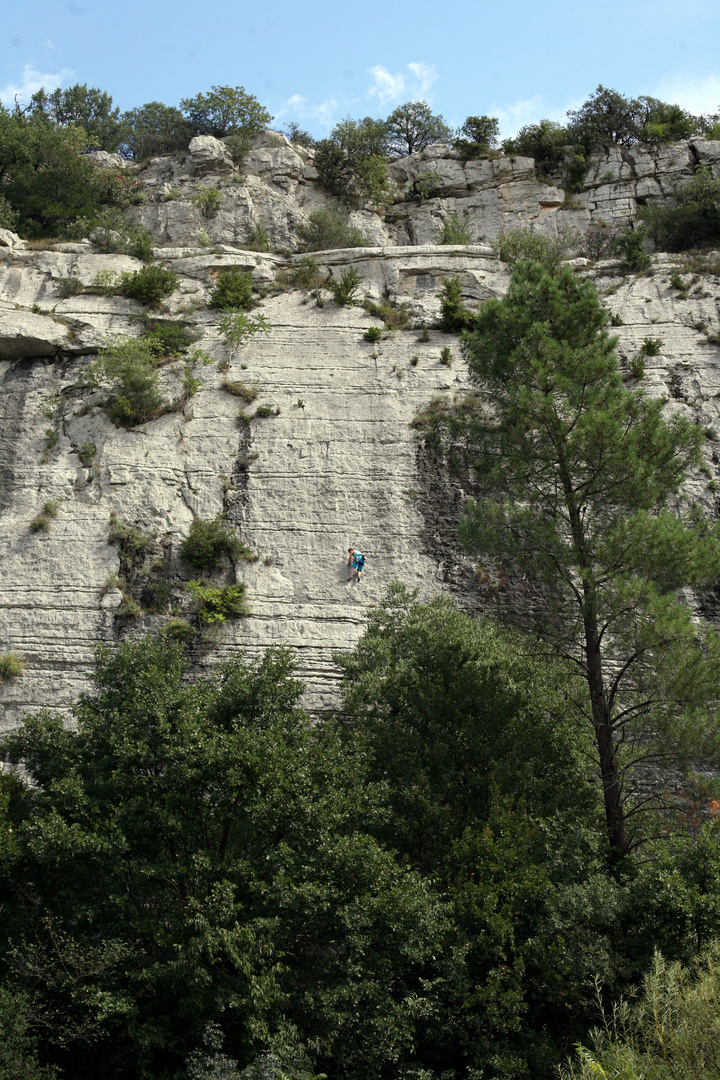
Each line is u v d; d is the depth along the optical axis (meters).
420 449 31.77
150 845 17.00
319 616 28.56
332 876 16.38
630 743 20.53
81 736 18.78
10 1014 14.59
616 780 19.45
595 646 20.00
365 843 16.83
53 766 18.19
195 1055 14.66
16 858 16.47
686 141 46.94
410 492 30.97
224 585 29.08
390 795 19.64
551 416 20.03
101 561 29.09
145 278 35.66
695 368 34.12
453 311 34.97
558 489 21.06
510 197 46.38
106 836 16.47
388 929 16.34
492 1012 15.81
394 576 29.41
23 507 30.44
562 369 20.72
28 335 33.62
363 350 34.59
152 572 29.09
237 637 28.02
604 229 44.69
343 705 25.05
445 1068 16.55
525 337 21.33
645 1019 14.46
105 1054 15.67
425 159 48.16
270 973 15.00
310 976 16.27
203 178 45.75
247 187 45.34
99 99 58.56
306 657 27.75
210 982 14.91
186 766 16.70
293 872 16.17
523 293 22.00
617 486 20.09
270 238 44.09
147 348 33.16
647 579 19.09
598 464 20.00
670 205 45.00
